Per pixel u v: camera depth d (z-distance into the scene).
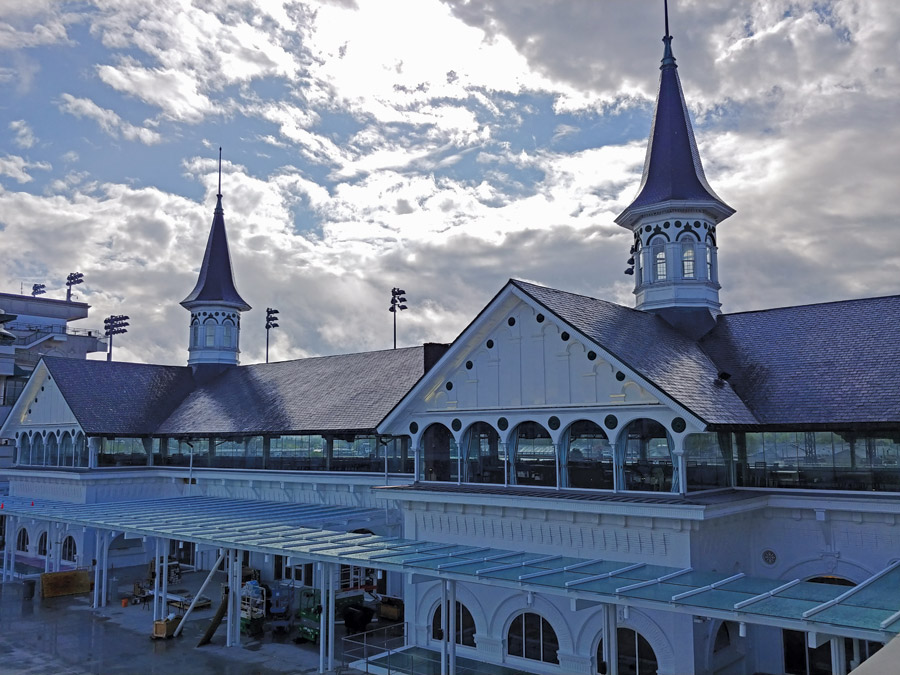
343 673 23.69
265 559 37.94
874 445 21.56
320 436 37.09
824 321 27.12
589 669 21.88
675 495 21.44
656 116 33.34
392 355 42.38
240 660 25.38
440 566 20.84
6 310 76.12
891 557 20.78
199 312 53.88
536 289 25.08
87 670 24.45
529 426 24.98
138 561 43.88
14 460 55.94
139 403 48.09
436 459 27.64
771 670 22.09
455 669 22.56
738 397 24.59
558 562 21.41
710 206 30.88
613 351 22.64
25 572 41.41
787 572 22.50
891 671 6.52
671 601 16.83
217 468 41.91
